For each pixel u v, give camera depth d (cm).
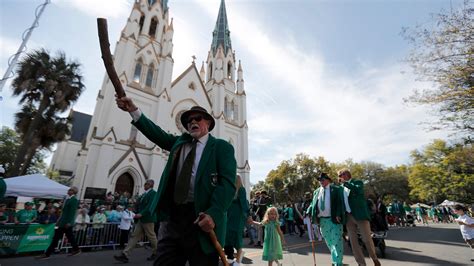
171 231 185
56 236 767
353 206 523
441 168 3738
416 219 3192
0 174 631
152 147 2239
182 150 215
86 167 1841
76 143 4166
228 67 3841
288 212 1498
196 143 214
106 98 2106
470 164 2195
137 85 2373
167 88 2572
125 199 1474
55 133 1820
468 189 3519
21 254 782
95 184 1794
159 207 195
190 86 2967
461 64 951
